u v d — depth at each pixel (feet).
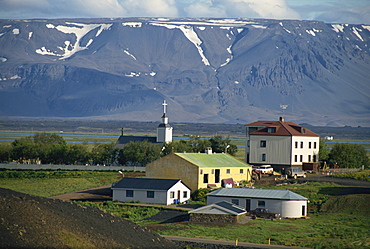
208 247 439.22
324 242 453.99
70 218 402.11
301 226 530.27
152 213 590.55
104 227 410.72
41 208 398.42
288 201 576.61
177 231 499.51
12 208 377.71
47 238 355.36
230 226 524.11
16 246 333.62
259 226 524.52
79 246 361.51
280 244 452.76
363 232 499.10
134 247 394.73
